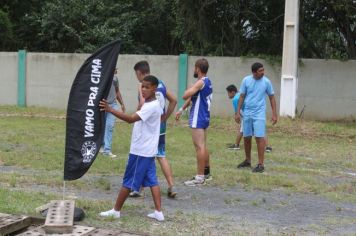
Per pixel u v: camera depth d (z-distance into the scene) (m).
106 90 7.10
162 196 8.97
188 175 10.73
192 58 22.41
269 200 8.97
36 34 32.28
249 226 7.31
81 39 28.97
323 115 21.61
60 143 14.62
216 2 24.27
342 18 23.62
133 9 31.95
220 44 24.77
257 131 11.22
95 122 7.10
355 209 8.55
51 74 24.44
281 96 20.53
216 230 7.04
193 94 9.59
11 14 32.78
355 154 14.75
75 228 6.60
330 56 25.08
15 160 11.79
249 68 21.98
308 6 23.70
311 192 9.69
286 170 11.83
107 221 7.19
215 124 20.03
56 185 9.47
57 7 29.30
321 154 14.66
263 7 24.73
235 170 11.37
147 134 7.18
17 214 7.21
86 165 7.12
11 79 24.95
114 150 13.73
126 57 23.17
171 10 30.17
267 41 25.25
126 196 7.29
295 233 7.04
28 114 22.27
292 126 19.19
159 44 33.44
